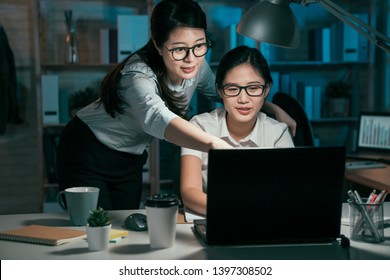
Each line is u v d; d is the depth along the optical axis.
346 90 4.39
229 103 1.73
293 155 1.31
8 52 4.09
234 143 1.85
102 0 4.34
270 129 1.87
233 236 1.34
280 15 1.74
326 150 1.32
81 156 2.06
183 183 1.76
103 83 1.88
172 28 1.62
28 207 4.48
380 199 1.42
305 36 4.55
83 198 1.54
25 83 4.36
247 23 1.75
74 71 4.37
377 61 4.56
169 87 1.91
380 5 4.42
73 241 1.40
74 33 4.08
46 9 4.29
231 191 1.31
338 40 4.32
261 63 1.70
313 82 4.62
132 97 1.74
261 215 1.34
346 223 1.59
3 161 4.41
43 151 4.09
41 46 4.23
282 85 4.30
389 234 1.48
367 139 3.46
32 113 4.40
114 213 1.71
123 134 2.03
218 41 4.47
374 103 4.58
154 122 1.59
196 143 1.46
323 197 1.35
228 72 1.70
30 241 1.39
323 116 4.45
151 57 1.80
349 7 4.62
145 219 1.53
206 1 4.46
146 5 4.26
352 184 2.95
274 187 1.33
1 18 4.29
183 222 1.60
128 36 4.01
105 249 1.33
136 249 1.33
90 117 2.05
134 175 2.15
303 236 1.36
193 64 1.67
